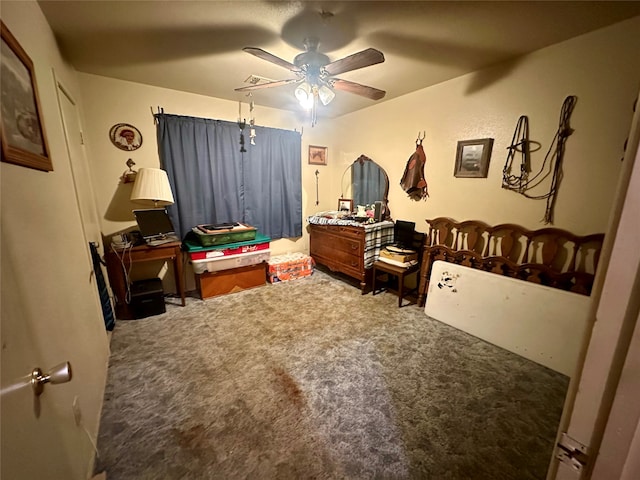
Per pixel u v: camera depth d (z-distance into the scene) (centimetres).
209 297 301
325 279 362
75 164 194
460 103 253
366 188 364
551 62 196
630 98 168
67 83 205
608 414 38
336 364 194
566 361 184
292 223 388
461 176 258
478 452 131
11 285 77
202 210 313
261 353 206
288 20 165
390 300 299
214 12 158
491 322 221
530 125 211
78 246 156
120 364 193
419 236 296
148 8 153
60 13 155
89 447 124
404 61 220
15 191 89
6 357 67
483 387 173
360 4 151
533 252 216
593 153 185
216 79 258
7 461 61
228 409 155
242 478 119
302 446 134
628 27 165
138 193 244
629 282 35
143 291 261
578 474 43
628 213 34
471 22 167
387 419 149
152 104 278
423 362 197
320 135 401
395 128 317
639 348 35
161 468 123
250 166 339
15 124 95
